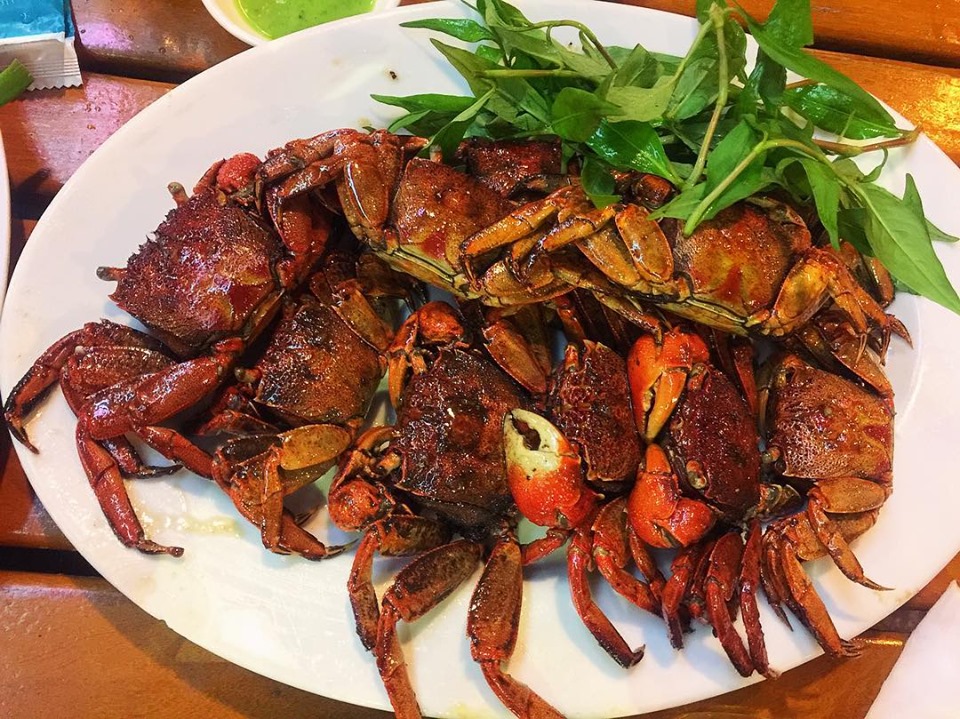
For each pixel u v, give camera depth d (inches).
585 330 12.8
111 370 11.7
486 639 11.4
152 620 12.5
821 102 12.1
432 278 11.7
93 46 13.7
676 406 11.9
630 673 11.9
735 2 12.8
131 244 12.7
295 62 12.8
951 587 12.8
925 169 12.9
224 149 12.9
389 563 12.2
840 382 12.4
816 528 11.7
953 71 14.0
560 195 10.9
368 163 11.4
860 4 14.1
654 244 11.0
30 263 12.4
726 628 11.2
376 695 11.7
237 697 12.5
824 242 12.4
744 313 11.4
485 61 11.6
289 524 11.8
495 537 12.3
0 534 12.5
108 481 11.7
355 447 12.1
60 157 13.4
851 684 12.7
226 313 11.5
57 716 12.3
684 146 11.9
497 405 12.2
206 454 11.6
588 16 12.9
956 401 12.5
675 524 11.5
